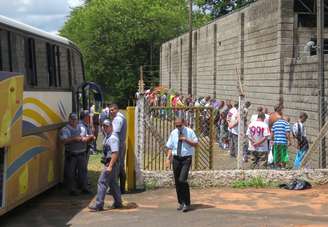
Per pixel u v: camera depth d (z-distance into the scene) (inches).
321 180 547.8
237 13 1007.0
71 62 558.9
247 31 944.9
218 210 435.8
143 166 528.7
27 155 409.4
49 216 418.0
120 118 484.4
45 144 457.7
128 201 470.9
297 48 786.8
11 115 366.6
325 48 855.7
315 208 444.1
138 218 408.2
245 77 954.7
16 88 375.2
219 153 779.4
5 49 382.9
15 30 402.9
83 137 498.9
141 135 520.4
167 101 1401.3
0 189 365.7
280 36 783.1
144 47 2416.3
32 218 411.8
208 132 550.3
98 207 435.2
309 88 691.4
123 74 2383.1
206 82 1280.8
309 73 692.1
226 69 1090.1
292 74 749.3
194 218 407.5
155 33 2381.9
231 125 730.2
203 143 550.6
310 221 399.2
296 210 436.8
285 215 418.6
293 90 744.3
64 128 496.4
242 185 534.0
